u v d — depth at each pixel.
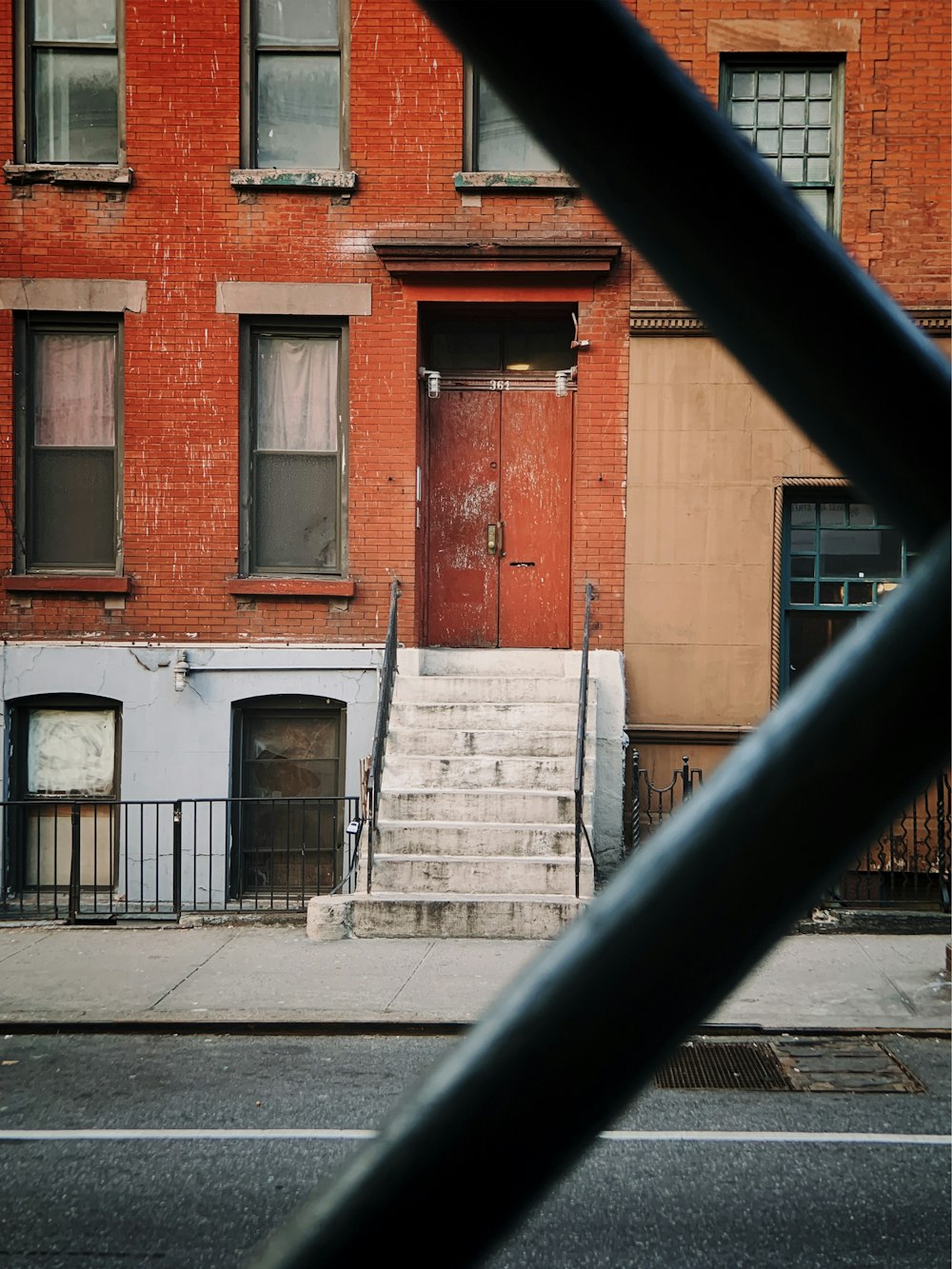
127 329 12.28
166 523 12.31
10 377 12.31
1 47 12.31
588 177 0.55
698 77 12.17
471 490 12.91
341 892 11.74
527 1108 0.48
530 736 11.57
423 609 12.77
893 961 9.62
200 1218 5.12
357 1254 0.48
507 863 10.59
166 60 12.30
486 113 12.52
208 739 12.16
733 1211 5.23
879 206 12.15
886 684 0.49
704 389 12.31
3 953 9.97
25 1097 6.71
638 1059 0.48
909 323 0.57
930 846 11.74
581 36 0.53
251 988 8.86
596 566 12.40
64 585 12.20
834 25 12.12
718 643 12.34
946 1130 6.22
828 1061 7.40
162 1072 7.18
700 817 0.49
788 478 12.27
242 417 12.45
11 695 12.12
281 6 12.45
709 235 0.55
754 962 0.48
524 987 0.50
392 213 12.34
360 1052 7.60
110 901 11.48
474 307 12.55
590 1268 4.70
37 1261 4.72
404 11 12.36
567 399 12.88
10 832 12.20
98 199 12.27
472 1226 0.48
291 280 12.32
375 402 12.36
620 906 0.49
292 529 12.59
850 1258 4.78
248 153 12.39
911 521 0.56
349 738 12.20
